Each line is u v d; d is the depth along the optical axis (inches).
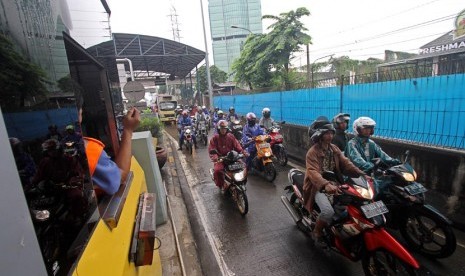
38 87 32.9
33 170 29.1
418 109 181.8
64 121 38.6
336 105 270.8
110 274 42.9
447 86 163.9
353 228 104.7
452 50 499.2
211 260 132.9
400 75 195.2
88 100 103.9
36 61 33.3
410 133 188.5
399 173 119.0
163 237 149.9
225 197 212.1
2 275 21.6
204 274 122.9
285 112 397.4
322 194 123.6
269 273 121.5
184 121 432.8
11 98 27.3
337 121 168.1
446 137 167.3
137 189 88.3
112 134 119.7
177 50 828.0
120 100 193.3
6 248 22.3
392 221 130.6
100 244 44.2
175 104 899.4
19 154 27.1
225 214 182.7
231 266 127.8
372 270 104.0
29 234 25.3
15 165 24.9
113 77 151.7
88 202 43.2
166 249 138.3
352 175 120.3
